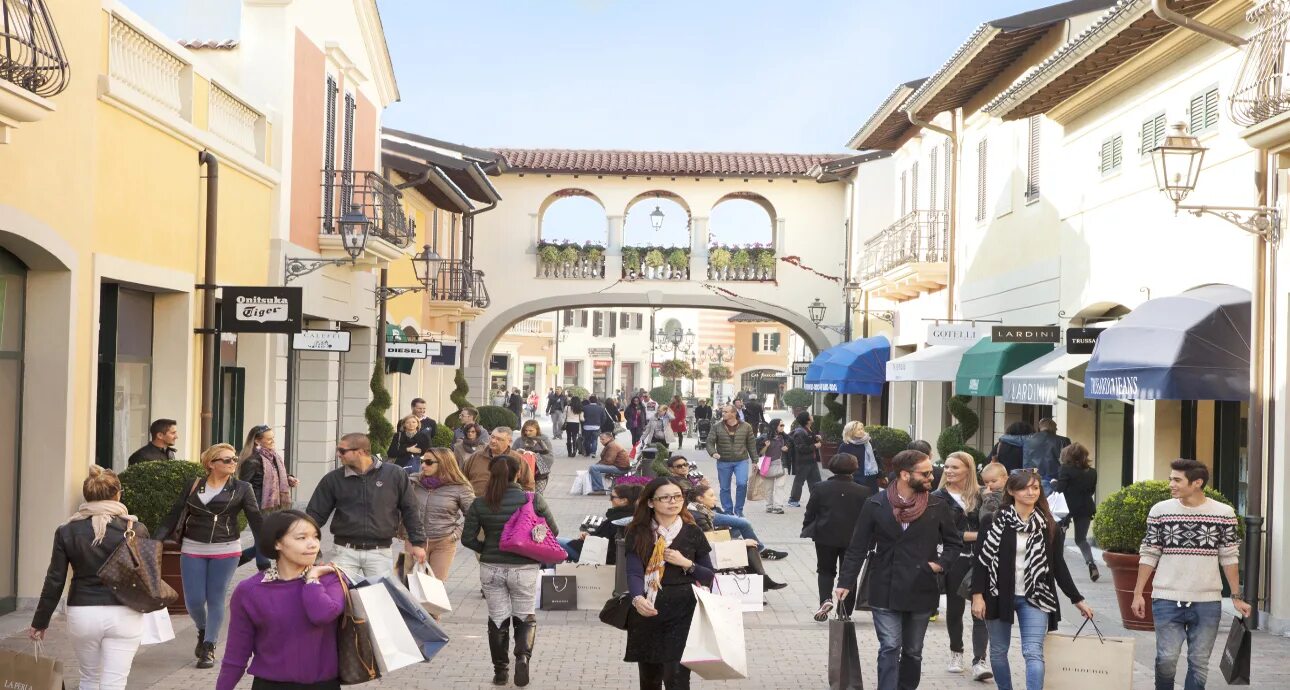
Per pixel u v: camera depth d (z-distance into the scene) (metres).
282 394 18.95
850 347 32.38
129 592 7.45
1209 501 8.33
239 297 14.75
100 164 12.28
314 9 19.98
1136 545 11.91
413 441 18.52
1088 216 18.09
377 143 25.20
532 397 62.62
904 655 8.42
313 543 5.60
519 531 9.17
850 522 11.84
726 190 38.47
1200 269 14.37
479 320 38.19
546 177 38.28
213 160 15.02
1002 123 22.55
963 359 21.28
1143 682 9.59
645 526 7.68
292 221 18.89
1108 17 14.53
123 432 13.84
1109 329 13.88
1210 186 14.16
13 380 11.36
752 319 77.75
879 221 35.16
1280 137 10.81
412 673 9.68
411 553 9.93
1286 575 11.67
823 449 33.38
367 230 18.92
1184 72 14.97
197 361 15.12
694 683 9.57
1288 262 11.73
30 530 11.54
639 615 7.65
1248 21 12.70
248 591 5.54
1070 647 7.78
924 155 29.19
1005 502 8.27
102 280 12.95
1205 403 15.00
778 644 11.11
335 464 22.19
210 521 9.66
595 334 76.56
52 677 6.57
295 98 18.94
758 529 20.36
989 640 9.00
